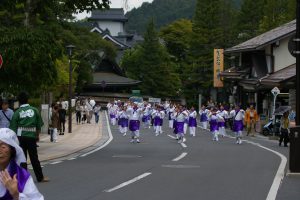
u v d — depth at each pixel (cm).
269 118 4031
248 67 5025
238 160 1961
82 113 5022
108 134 3591
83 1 2331
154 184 1329
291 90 3778
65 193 1170
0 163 488
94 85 8569
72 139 2986
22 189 478
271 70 4553
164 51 8500
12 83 1964
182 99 8719
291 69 4212
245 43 5072
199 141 3042
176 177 1466
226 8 7406
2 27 1952
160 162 1853
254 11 6719
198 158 2020
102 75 8850
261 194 1201
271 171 1631
